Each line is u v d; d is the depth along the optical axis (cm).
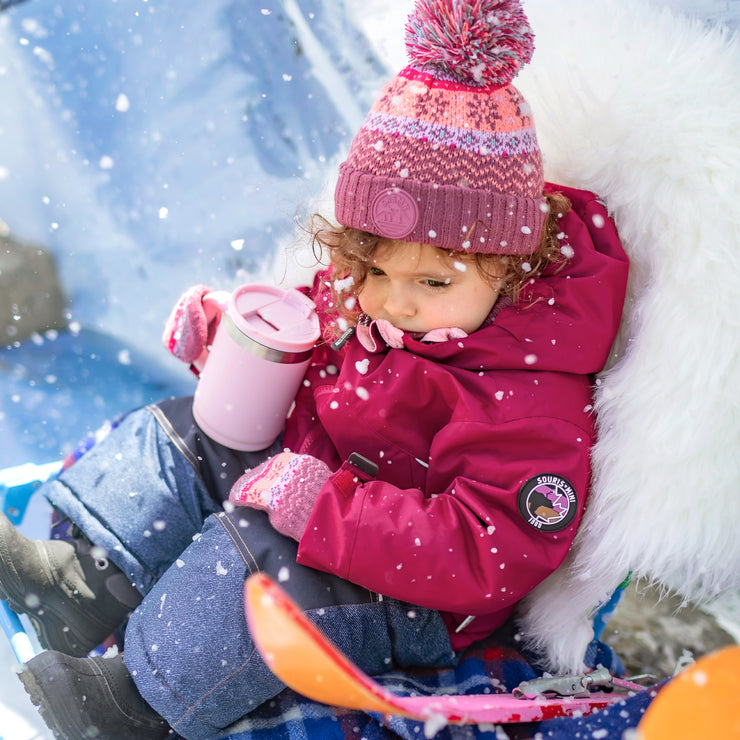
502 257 99
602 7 104
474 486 97
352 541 94
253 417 112
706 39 97
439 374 103
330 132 193
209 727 95
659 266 96
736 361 89
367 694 66
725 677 66
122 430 117
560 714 89
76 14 212
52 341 189
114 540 106
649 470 92
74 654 107
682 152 92
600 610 112
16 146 205
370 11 187
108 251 199
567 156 107
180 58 206
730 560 93
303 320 117
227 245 190
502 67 94
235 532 98
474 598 95
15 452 165
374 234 97
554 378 100
